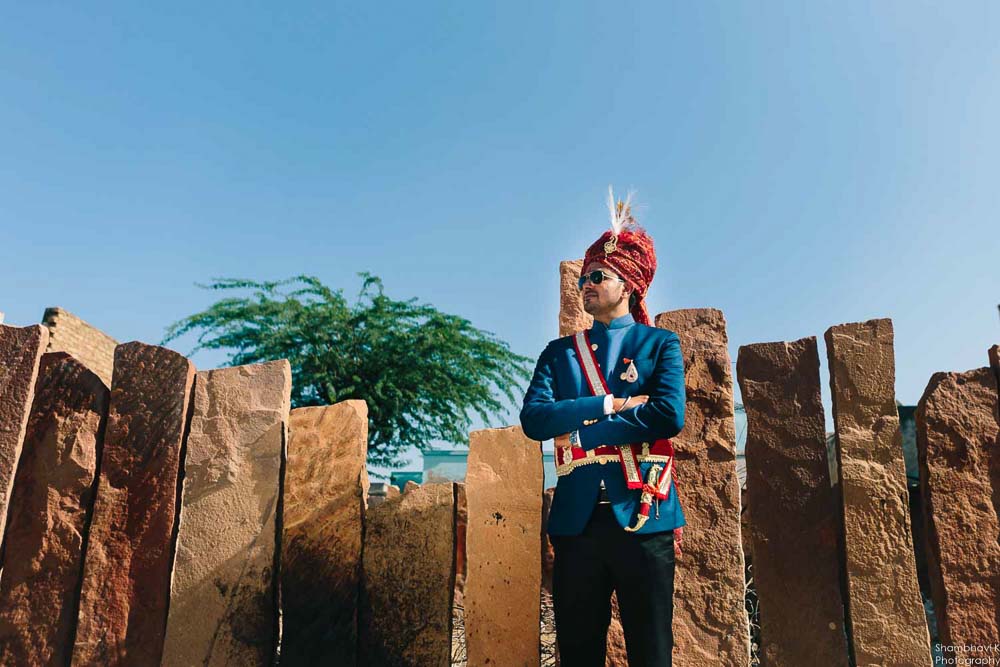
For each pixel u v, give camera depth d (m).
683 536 3.02
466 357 19.09
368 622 3.01
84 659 2.92
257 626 2.92
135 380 3.21
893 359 3.04
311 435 3.22
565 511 2.46
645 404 2.48
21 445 3.13
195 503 3.07
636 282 2.79
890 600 2.80
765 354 3.17
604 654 2.44
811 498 2.98
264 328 18.48
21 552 3.03
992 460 2.89
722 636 2.91
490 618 3.00
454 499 3.15
